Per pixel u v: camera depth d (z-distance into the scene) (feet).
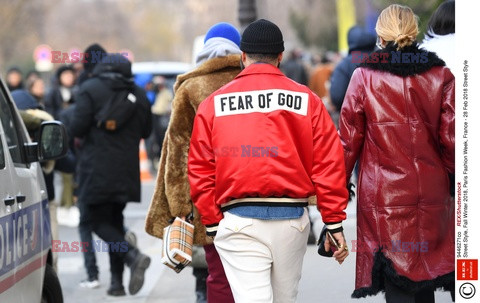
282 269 21.71
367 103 23.26
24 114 32.81
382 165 23.27
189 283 38.58
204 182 21.81
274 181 21.04
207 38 27.20
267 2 251.19
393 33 23.17
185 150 26.45
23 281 23.18
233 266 21.59
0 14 251.39
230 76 26.55
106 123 35.63
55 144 25.96
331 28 241.14
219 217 21.89
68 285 39.40
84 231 38.34
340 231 21.67
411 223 23.16
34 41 282.77
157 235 27.50
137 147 36.60
